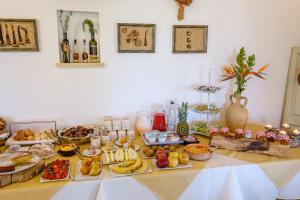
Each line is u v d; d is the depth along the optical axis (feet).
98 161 4.71
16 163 4.33
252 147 5.49
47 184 4.10
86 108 6.60
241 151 5.46
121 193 4.36
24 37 5.79
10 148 5.29
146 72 6.79
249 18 7.16
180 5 6.54
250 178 4.93
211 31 7.00
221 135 6.12
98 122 6.75
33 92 6.18
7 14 5.71
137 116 6.77
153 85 6.92
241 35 7.22
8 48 5.75
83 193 4.21
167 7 6.58
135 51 6.52
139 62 6.68
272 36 7.44
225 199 4.81
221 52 7.19
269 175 5.00
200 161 5.00
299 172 5.19
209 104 7.27
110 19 6.29
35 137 5.77
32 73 6.08
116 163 4.80
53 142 5.70
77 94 6.46
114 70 6.57
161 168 4.65
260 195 5.08
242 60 6.47
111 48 6.43
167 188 4.54
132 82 6.75
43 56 6.06
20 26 5.73
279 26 7.42
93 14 6.21
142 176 4.38
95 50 6.36
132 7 6.37
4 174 4.05
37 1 5.79
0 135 5.57
